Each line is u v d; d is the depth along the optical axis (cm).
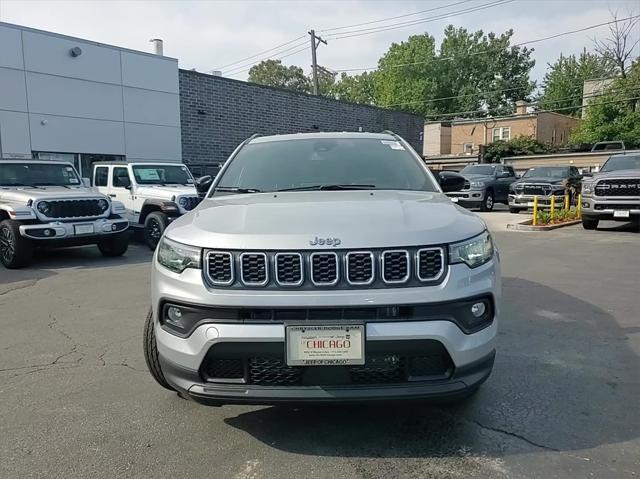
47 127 1387
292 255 258
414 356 254
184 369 269
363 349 249
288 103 2038
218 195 379
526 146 3600
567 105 6569
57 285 735
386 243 258
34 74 1355
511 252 971
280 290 256
